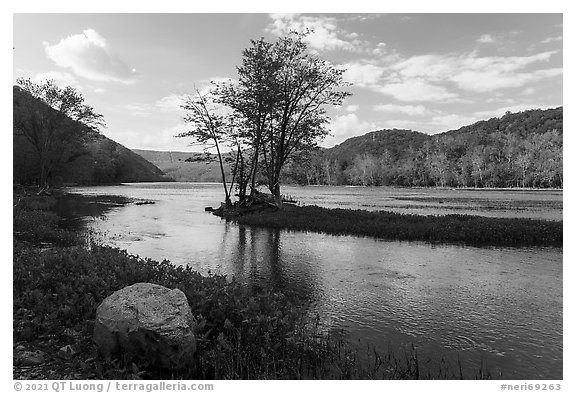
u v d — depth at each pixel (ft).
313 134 116.06
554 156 373.61
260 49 110.73
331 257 51.60
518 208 130.00
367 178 531.50
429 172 473.26
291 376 19.69
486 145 482.69
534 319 29.09
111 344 19.69
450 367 21.62
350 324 27.86
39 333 22.75
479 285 38.17
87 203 147.64
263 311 25.32
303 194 268.00
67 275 31.32
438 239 66.18
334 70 113.39
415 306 31.86
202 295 25.62
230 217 99.66
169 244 61.11
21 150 203.41
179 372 19.26
